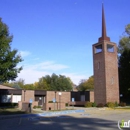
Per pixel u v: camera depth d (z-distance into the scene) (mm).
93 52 46250
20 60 29500
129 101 55938
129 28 54250
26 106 31797
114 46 45062
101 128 14258
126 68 52219
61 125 16406
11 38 29594
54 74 82625
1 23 28688
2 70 27328
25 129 14531
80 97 52969
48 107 34656
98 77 44031
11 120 21531
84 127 14969
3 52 27297
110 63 43656
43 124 17422
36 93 48094
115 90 43188
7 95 45406
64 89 77875
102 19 46188
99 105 40500
